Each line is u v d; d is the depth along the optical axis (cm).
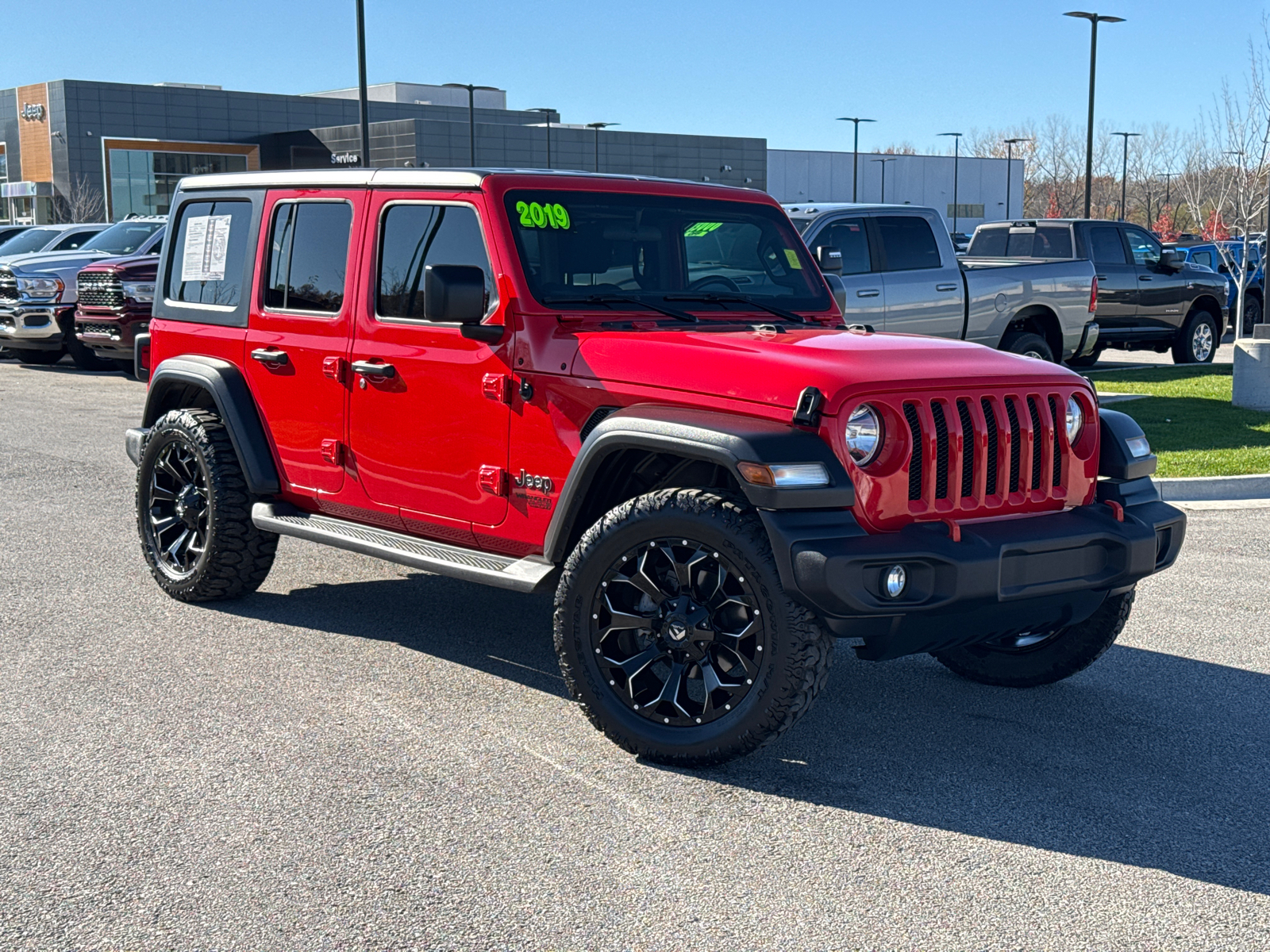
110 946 328
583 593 454
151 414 681
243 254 623
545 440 487
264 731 477
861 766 454
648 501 439
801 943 333
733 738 429
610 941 333
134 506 909
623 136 7769
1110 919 347
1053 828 404
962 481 443
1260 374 1338
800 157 9769
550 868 372
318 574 725
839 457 418
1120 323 1812
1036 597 435
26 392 1647
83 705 502
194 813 405
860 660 584
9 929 335
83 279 1756
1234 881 371
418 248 537
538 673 552
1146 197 8631
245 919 341
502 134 7300
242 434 607
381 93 9625
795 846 389
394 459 546
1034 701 527
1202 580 723
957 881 368
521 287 496
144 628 609
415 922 341
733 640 430
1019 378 456
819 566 400
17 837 388
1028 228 1814
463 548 535
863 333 512
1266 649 598
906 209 1294
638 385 457
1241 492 961
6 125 7931
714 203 567
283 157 7900
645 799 422
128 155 7581
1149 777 448
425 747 464
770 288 574
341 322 566
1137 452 486
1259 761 464
